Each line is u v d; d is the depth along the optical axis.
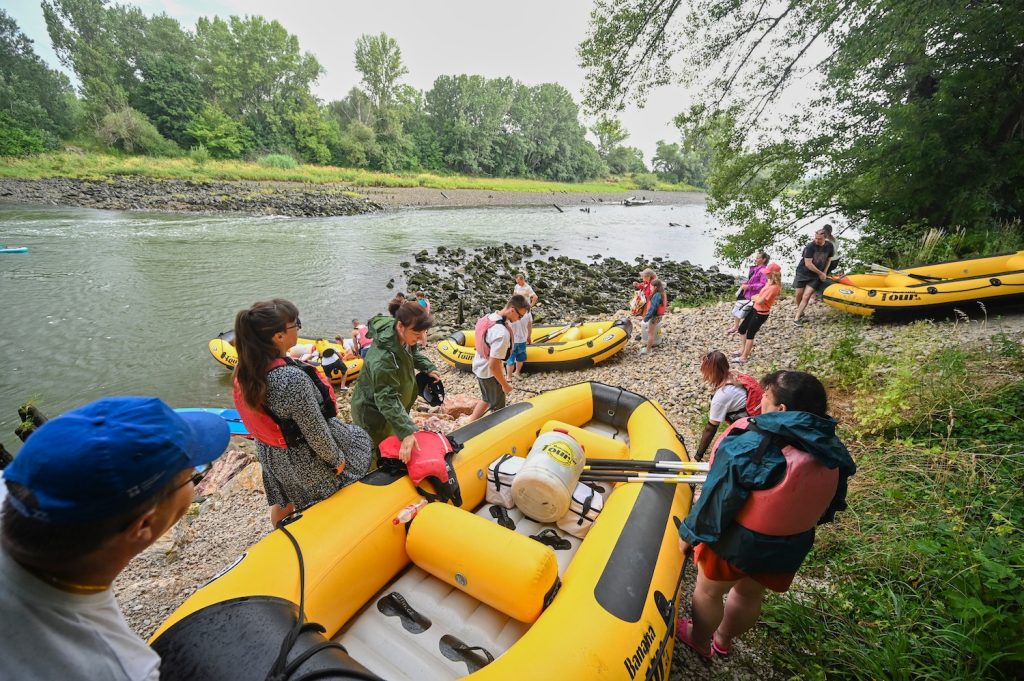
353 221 26.97
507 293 13.62
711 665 2.42
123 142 40.25
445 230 25.55
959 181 9.45
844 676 2.25
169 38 52.69
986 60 9.03
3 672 0.75
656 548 2.46
